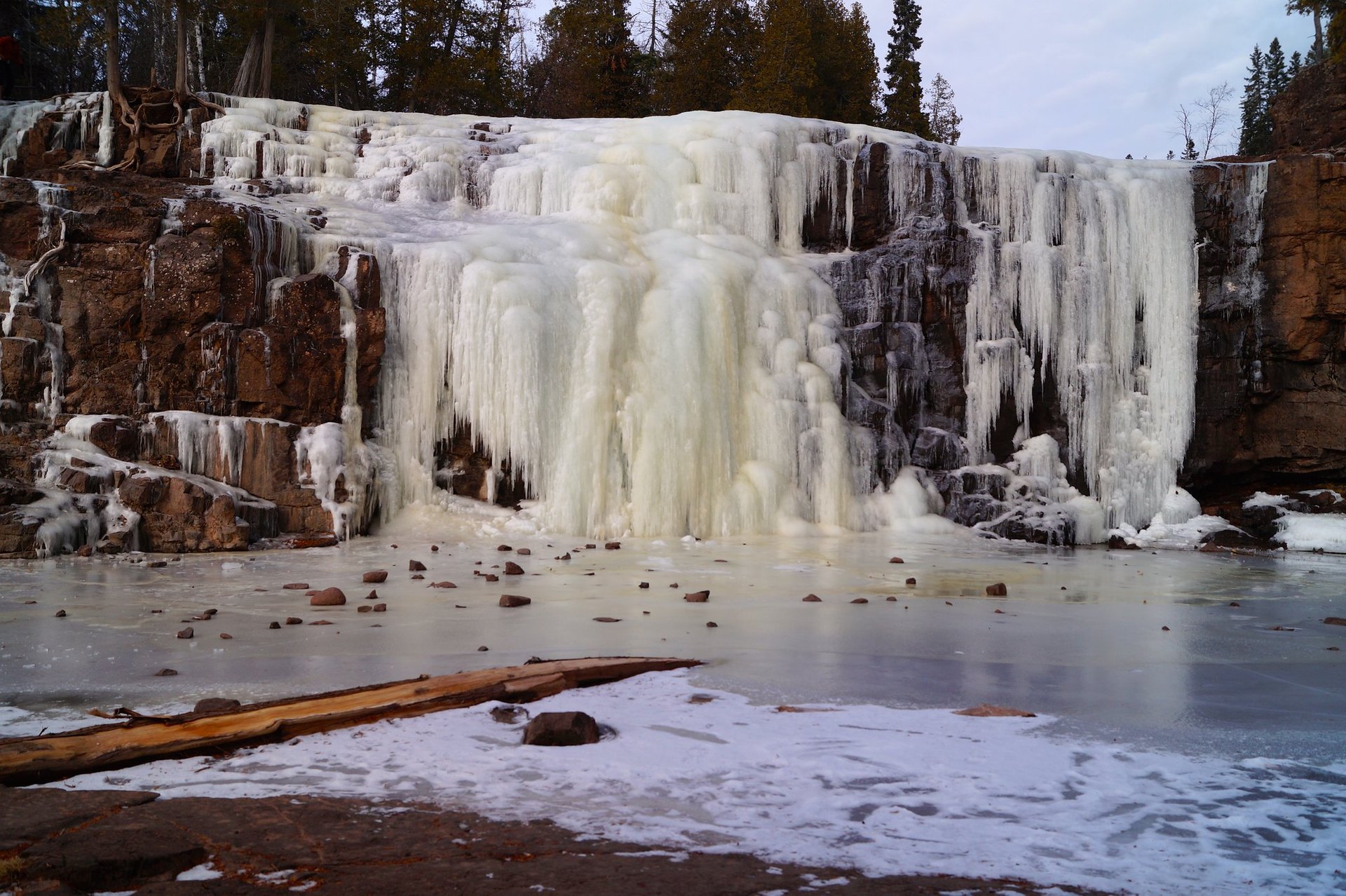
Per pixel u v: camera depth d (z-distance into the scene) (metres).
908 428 23.70
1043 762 5.29
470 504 19.72
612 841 4.07
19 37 34.59
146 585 12.16
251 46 31.31
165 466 16.94
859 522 21.80
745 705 6.52
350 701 6.02
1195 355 24.91
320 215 21.25
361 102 38.91
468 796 4.61
